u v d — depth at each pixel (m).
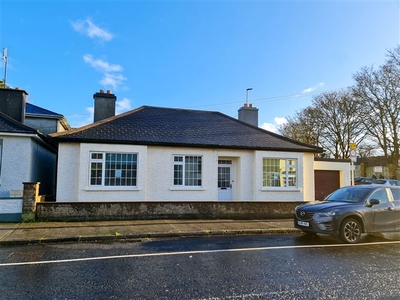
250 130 17.72
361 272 5.76
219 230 9.94
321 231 8.64
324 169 18.08
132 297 4.46
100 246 7.94
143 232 9.38
